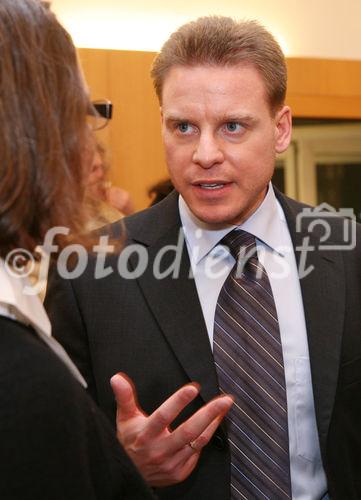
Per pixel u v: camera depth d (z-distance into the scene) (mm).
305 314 1188
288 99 2723
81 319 1194
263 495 1098
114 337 1168
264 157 1133
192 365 1127
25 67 632
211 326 1180
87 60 2496
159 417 889
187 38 1104
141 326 1167
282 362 1146
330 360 1153
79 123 681
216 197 1122
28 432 557
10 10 633
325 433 1119
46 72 649
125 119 2547
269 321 1163
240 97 1089
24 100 631
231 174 1107
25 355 583
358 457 1175
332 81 2756
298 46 2773
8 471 549
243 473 1103
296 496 1125
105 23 2592
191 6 2668
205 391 1112
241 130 1104
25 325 651
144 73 2562
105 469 635
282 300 1206
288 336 1180
